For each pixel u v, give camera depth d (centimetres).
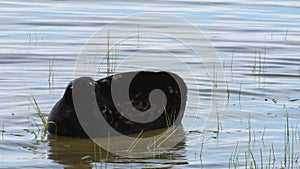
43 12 7144
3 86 4753
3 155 3559
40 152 3622
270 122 4112
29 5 7481
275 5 7612
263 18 7019
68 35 6244
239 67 5338
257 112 4300
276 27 6662
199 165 3447
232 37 6262
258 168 3409
